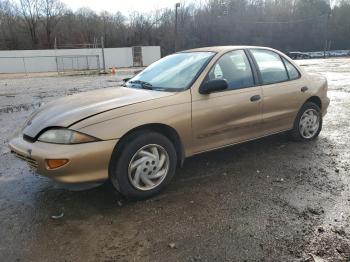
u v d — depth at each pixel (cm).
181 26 6588
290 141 554
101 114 340
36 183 416
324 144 541
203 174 431
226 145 433
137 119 351
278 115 489
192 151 403
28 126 370
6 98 1378
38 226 320
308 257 266
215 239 292
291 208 341
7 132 702
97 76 3038
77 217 334
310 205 346
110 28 6888
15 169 464
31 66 4403
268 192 377
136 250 281
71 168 321
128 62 4978
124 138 351
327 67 2577
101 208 350
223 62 438
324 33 7025
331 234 295
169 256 272
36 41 6419
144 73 486
